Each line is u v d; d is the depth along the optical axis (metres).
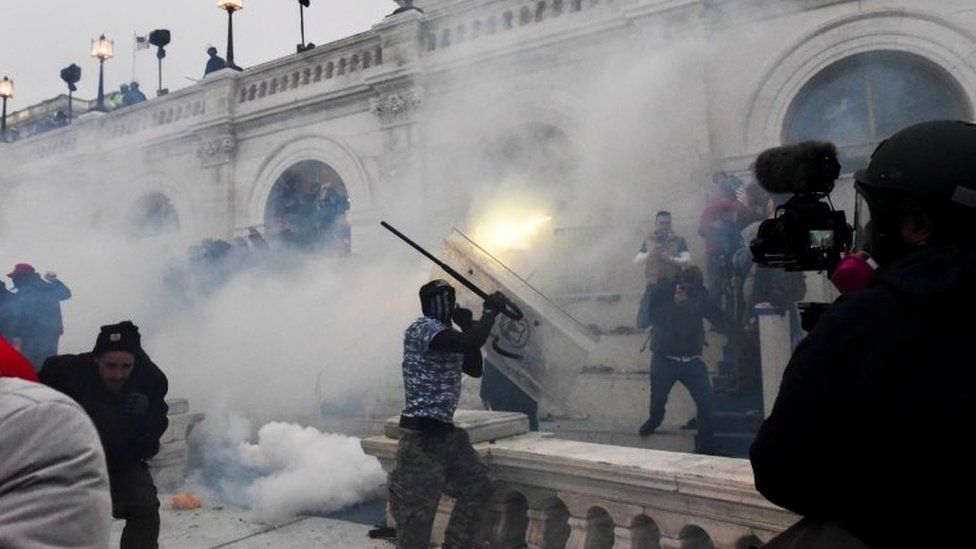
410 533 3.18
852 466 1.09
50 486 0.99
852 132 8.31
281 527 4.73
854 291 1.21
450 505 3.78
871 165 1.28
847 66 8.30
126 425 3.26
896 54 7.97
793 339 5.93
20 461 0.98
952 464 1.00
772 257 1.88
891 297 1.11
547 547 3.43
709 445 5.71
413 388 3.32
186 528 4.76
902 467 1.04
